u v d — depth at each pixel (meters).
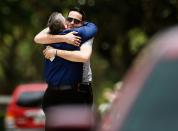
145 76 5.92
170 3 44.28
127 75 6.39
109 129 6.20
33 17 54.47
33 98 39.88
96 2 50.50
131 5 50.56
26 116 39.66
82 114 6.60
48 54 12.71
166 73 5.87
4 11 53.75
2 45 64.88
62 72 12.70
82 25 13.13
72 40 12.62
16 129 39.91
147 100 5.83
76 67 12.70
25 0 53.69
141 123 5.77
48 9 52.56
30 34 66.00
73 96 12.75
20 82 80.50
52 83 12.80
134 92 5.91
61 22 12.85
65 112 6.61
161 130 5.73
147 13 44.78
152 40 6.30
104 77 72.25
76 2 50.66
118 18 51.53
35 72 80.12
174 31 6.16
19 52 81.88
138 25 51.75
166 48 5.98
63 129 6.54
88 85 12.83
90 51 12.72
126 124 5.80
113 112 6.54
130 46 53.78
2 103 51.78
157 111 5.79
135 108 5.84
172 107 5.78
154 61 5.96
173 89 5.81
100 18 51.22
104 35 53.12
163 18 44.78
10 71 78.75
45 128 12.84
